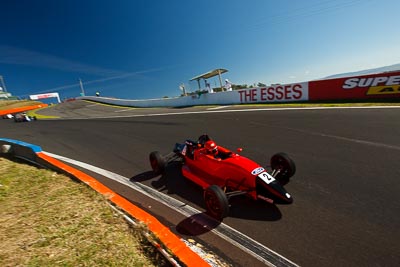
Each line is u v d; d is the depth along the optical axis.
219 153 5.14
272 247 3.31
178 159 7.28
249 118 12.64
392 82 12.09
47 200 4.39
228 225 3.88
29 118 25.59
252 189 4.14
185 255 2.90
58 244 3.15
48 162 6.23
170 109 22.91
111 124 16.52
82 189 4.81
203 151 5.21
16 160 7.25
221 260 3.11
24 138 13.49
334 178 5.10
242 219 4.00
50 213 3.93
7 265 2.80
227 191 4.67
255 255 3.18
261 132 9.55
